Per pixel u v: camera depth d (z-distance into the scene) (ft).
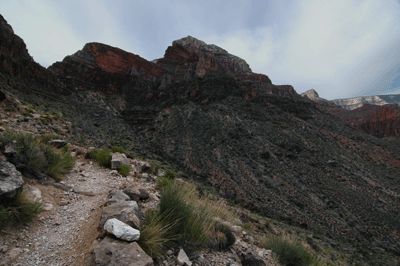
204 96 364.58
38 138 28.50
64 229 11.37
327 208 166.30
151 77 498.69
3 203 10.51
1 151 14.90
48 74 309.22
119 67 473.26
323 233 130.82
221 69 522.47
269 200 161.07
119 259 8.33
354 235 135.85
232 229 17.11
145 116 357.20
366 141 374.22
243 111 339.98
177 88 439.63
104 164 26.73
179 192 13.99
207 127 277.23
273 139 271.69
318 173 214.90
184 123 296.92
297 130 322.34
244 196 163.73
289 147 257.55
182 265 9.95
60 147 28.37
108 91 435.12
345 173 228.43
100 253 8.50
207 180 186.19
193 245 11.82
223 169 200.34
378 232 145.28
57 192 15.79
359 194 191.31
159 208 14.08
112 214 11.34
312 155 254.88
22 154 16.03
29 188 13.52
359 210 167.63
